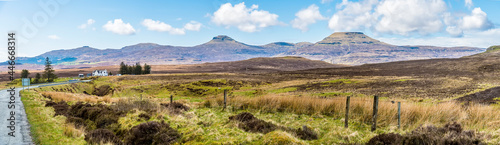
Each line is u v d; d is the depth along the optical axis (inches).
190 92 3403.1
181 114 605.6
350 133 419.5
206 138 403.9
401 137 369.7
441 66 5807.1
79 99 1168.2
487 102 989.8
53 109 796.6
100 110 652.1
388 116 490.9
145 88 3873.0
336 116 556.4
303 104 627.8
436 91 1740.9
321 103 617.6
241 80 4544.8
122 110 673.0
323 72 6348.4
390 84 2517.2
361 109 543.8
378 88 2230.6
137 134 458.9
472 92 1475.1
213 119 548.7
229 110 674.8
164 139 433.7
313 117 566.3
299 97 681.0
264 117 578.2
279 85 3499.0
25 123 554.3
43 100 1083.3
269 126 456.1
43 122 568.1
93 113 642.8
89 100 1084.5
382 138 370.9
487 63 5157.5
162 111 620.1
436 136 356.5
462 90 1659.7
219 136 404.8
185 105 762.2
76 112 716.0
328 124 490.6
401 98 1448.1
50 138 442.9
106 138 462.3
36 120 588.1
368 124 488.4
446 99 1285.7
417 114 494.6
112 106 745.0
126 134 483.8
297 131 434.6
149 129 469.1
